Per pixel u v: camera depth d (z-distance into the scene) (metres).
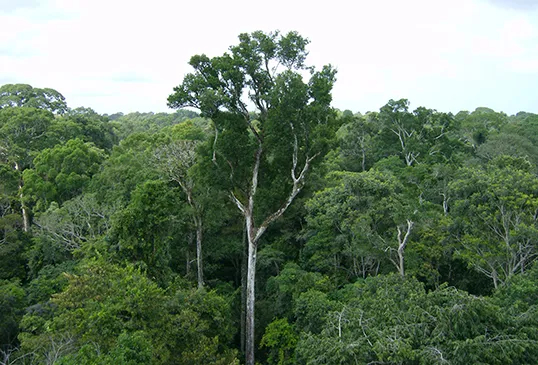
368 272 28.36
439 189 33.59
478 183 22.48
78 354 12.47
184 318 17.59
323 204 28.08
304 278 24.53
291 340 21.88
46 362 14.23
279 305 25.36
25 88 60.59
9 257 31.56
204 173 24.19
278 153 24.30
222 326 21.39
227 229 32.75
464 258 23.14
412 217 23.19
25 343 15.53
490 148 50.84
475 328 13.23
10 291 23.55
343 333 14.93
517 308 15.52
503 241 21.91
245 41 22.94
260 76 23.50
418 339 13.56
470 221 22.88
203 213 28.12
